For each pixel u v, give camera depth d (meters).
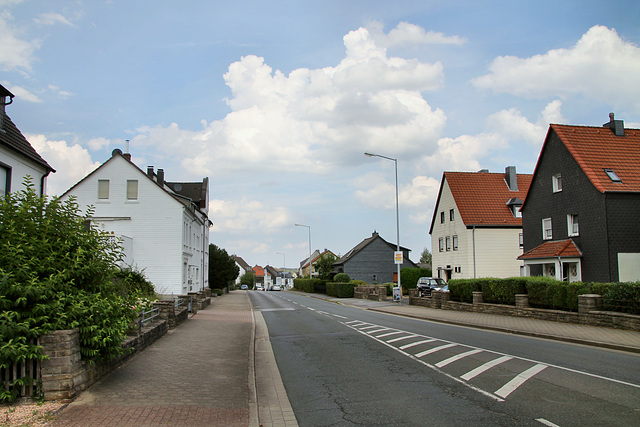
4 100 16.12
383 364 10.20
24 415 5.88
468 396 7.23
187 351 11.51
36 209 7.55
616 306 14.85
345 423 6.14
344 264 69.50
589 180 25.91
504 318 19.30
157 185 32.69
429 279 41.09
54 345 6.49
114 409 6.28
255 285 140.50
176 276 32.16
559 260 26.58
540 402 6.75
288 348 13.34
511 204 42.53
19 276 6.50
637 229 24.95
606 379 8.12
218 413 6.35
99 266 7.82
